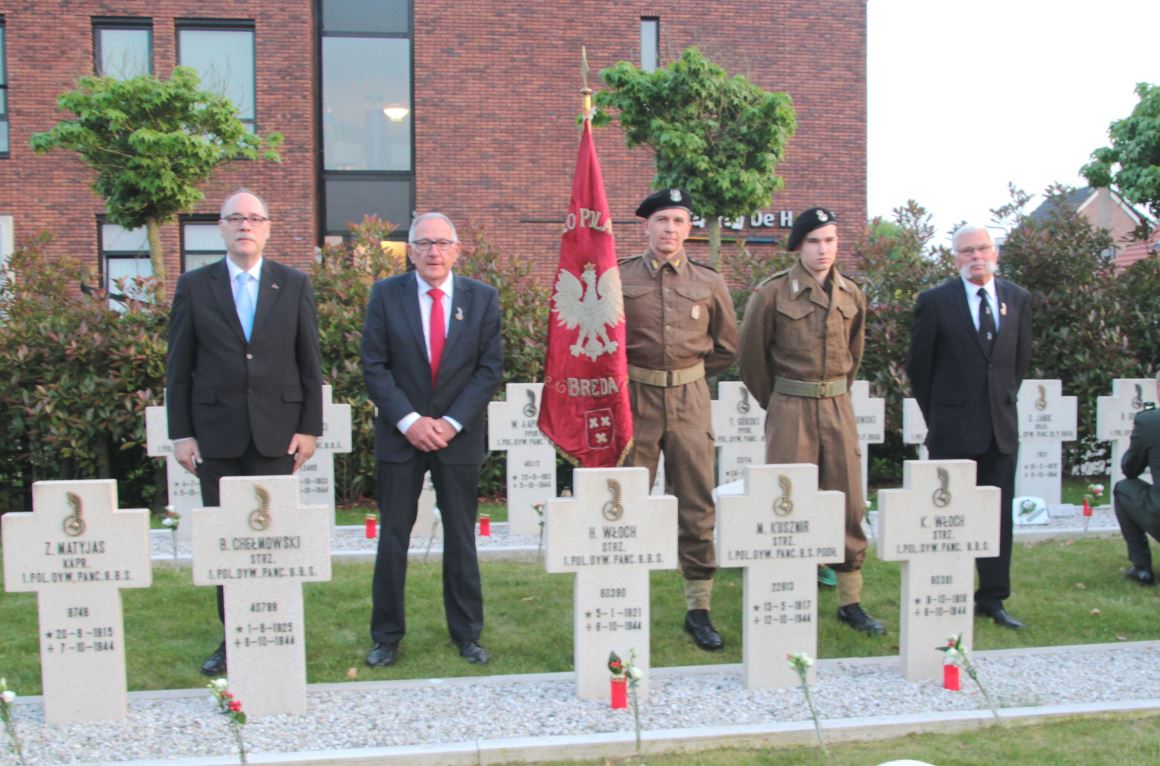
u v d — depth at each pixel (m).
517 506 8.16
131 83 12.07
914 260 10.93
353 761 3.93
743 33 16.70
